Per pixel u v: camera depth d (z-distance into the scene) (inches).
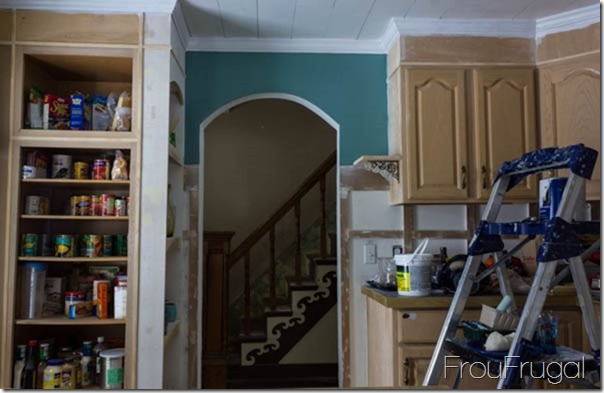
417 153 104.2
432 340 89.2
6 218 87.8
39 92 94.6
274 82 115.6
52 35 90.8
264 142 188.5
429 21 104.7
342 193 114.3
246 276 162.6
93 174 94.3
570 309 91.0
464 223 114.5
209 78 114.3
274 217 170.7
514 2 96.9
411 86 105.3
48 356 92.0
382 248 113.3
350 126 116.3
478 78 106.0
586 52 101.5
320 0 95.6
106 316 90.8
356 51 117.3
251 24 106.2
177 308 108.3
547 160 68.8
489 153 104.7
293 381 151.7
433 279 98.7
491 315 75.2
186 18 103.0
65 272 101.7
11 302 86.7
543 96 105.9
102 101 97.3
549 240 63.2
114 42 91.7
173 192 110.0
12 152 88.8
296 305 159.6
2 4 90.3
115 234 103.7
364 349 111.5
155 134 90.9
